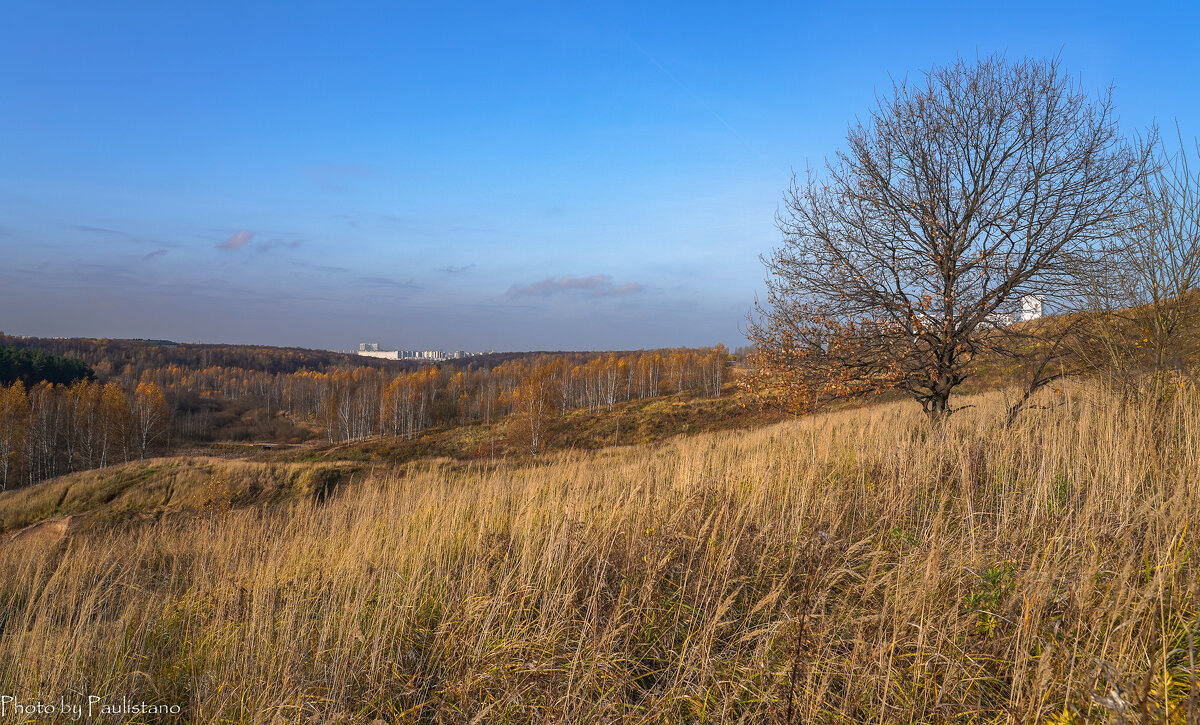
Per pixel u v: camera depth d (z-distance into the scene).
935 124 8.87
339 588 4.46
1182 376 5.59
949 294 8.48
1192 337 5.80
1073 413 6.44
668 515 4.79
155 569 7.41
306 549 5.88
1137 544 3.15
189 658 3.87
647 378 88.88
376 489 8.61
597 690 3.01
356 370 117.31
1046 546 3.38
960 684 2.57
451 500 6.56
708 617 3.38
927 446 5.94
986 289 8.53
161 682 3.67
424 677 3.41
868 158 9.29
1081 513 3.74
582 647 3.25
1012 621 2.80
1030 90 8.55
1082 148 8.36
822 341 9.47
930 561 3.19
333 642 3.75
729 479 5.68
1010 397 8.48
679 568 3.91
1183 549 3.01
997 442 5.88
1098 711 2.25
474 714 2.99
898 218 8.97
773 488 5.45
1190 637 2.15
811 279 9.59
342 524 7.17
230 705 3.32
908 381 9.23
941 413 8.38
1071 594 2.80
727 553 3.82
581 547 4.25
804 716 2.58
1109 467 4.51
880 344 9.07
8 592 5.69
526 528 4.87
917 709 2.55
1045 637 2.69
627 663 3.22
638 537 4.35
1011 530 3.86
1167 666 2.41
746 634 3.18
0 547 9.62
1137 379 6.12
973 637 2.84
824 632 2.96
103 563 6.43
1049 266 8.05
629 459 9.92
